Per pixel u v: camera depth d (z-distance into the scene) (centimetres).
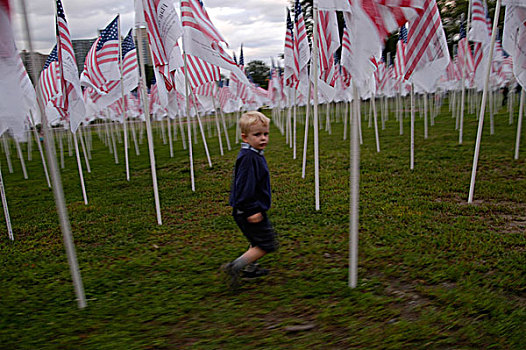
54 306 331
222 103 1688
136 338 277
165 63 592
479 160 848
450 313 289
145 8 543
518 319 276
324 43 664
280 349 258
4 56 325
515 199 578
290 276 368
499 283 328
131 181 921
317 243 445
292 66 803
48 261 447
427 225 480
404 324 275
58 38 593
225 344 267
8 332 293
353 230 328
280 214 563
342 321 285
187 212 620
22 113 343
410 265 375
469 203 572
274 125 2211
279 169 898
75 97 635
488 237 434
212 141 1655
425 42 562
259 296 330
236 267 339
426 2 552
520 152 891
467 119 1727
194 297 334
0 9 309
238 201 332
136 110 1806
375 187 686
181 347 266
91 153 1623
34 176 1128
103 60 816
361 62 317
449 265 368
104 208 677
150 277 382
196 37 598
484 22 850
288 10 784
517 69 556
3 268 431
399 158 934
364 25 314
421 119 1911
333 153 1068
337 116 2364
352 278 335
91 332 290
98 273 397
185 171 992
